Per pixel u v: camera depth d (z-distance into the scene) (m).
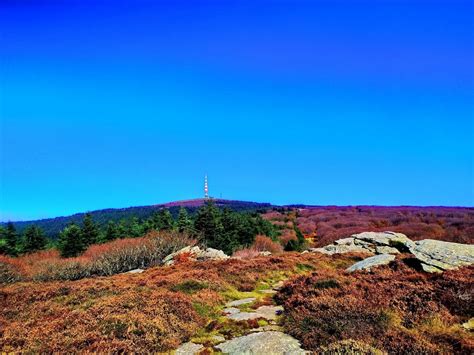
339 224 73.44
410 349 9.05
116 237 60.69
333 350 9.11
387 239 33.31
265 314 13.85
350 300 12.67
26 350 10.33
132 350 10.25
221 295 16.77
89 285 18.64
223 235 50.75
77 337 10.85
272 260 25.77
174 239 45.16
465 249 18.14
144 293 15.39
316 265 25.66
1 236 57.66
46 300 16.72
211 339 11.45
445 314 11.02
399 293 13.07
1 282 32.75
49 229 100.44
